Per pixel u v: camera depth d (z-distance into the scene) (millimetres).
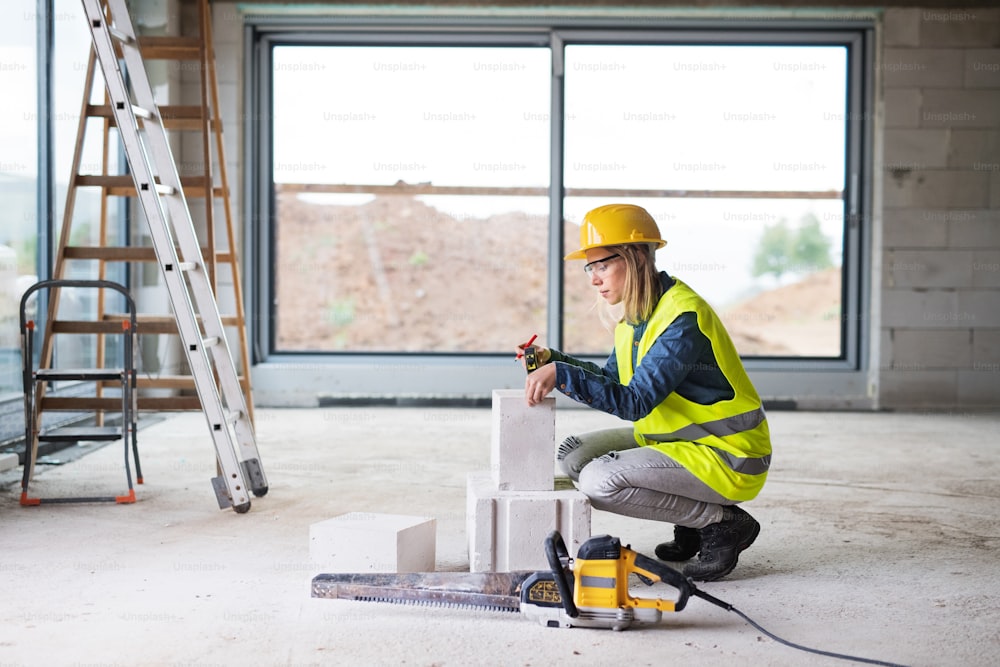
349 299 14156
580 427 5484
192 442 4656
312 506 3357
